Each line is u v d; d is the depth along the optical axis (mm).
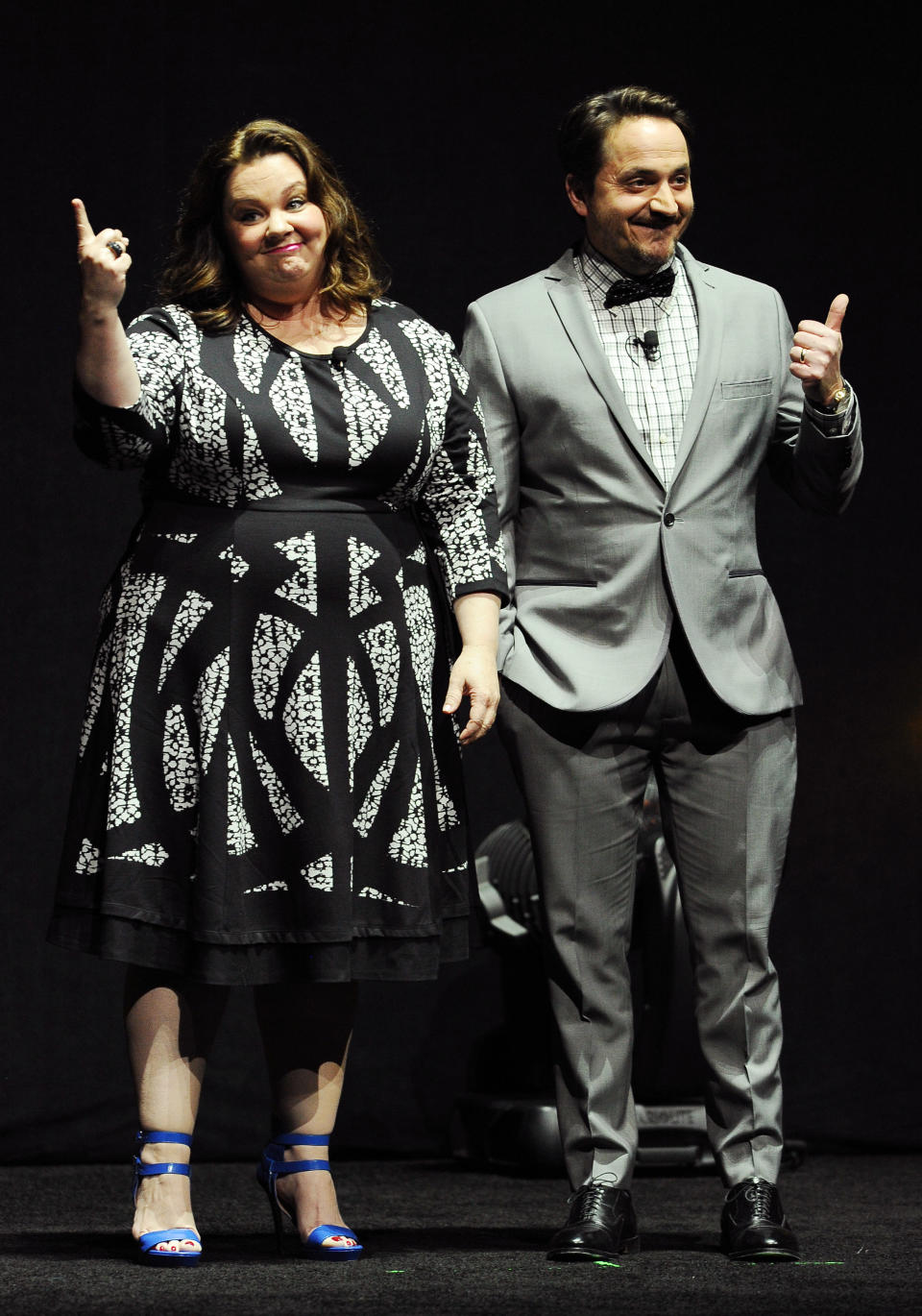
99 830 4434
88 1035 7277
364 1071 7531
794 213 8039
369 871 4480
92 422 4234
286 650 4422
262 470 4465
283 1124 4660
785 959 7766
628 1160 4820
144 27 7594
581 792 4824
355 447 4527
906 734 7930
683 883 4918
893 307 8062
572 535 4887
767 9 8102
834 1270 4430
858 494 8008
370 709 4500
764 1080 4836
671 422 4883
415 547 4703
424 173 7852
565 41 7984
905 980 7824
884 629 7965
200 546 4465
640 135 4785
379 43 7844
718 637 4820
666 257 4879
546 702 4773
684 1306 3846
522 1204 6102
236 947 4340
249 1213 5738
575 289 4992
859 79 8125
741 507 4949
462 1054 7633
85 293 4094
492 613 4734
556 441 4887
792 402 5062
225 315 4574
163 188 7566
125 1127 7258
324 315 4695
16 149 7469
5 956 7234
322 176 4637
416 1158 7543
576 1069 4840
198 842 4355
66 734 7402
